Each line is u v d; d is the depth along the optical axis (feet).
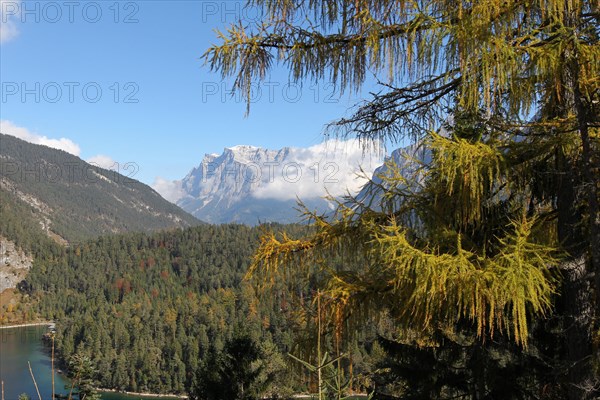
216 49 13.30
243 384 47.88
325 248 15.11
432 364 21.90
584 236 14.46
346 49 13.73
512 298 10.98
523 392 19.42
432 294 11.33
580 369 14.14
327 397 9.84
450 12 11.32
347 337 14.24
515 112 12.10
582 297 14.15
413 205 13.93
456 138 11.93
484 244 13.28
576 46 11.21
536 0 11.10
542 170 13.85
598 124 12.00
